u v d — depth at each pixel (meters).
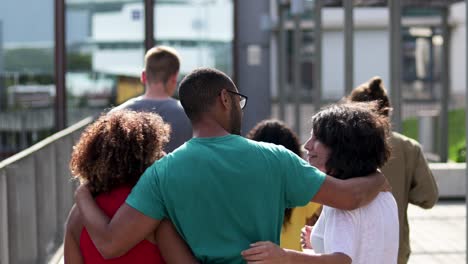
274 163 3.76
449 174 15.30
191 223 3.67
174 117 6.42
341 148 4.09
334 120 4.13
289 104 49.50
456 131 33.91
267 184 3.72
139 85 22.16
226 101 3.83
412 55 53.41
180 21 22.28
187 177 3.65
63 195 10.94
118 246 3.69
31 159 8.35
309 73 55.00
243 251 3.66
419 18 42.59
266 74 22.66
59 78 21.98
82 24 21.98
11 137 21.89
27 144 21.89
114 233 3.68
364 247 4.00
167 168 3.68
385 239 4.06
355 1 19.34
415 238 11.98
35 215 8.52
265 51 22.66
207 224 3.67
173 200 3.66
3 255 6.72
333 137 4.10
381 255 4.04
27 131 21.91
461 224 13.00
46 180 9.41
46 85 21.98
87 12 21.98
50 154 9.82
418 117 23.11
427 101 52.53
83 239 3.86
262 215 3.71
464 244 11.52
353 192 3.90
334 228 3.99
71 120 21.97
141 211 3.66
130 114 4.02
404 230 5.90
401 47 15.09
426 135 22.67
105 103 22.11
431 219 13.45
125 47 22.11
